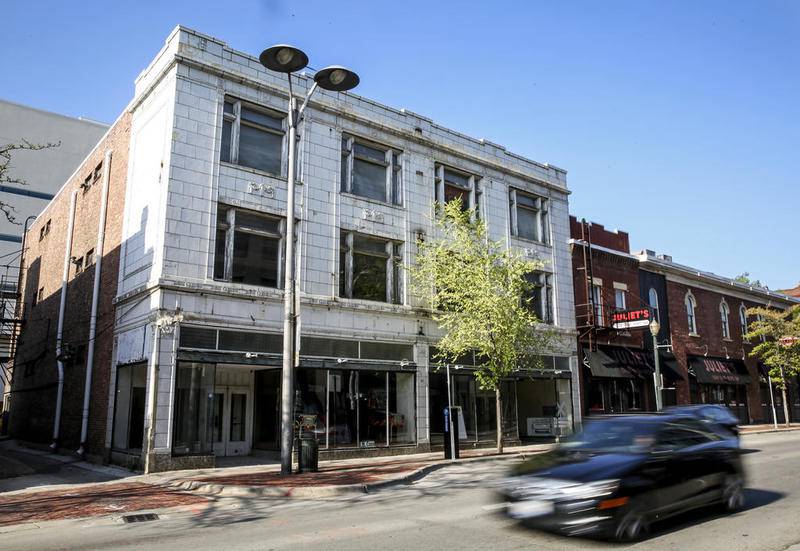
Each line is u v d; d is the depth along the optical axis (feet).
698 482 27.71
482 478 46.60
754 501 32.71
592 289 97.55
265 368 63.77
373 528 27.86
